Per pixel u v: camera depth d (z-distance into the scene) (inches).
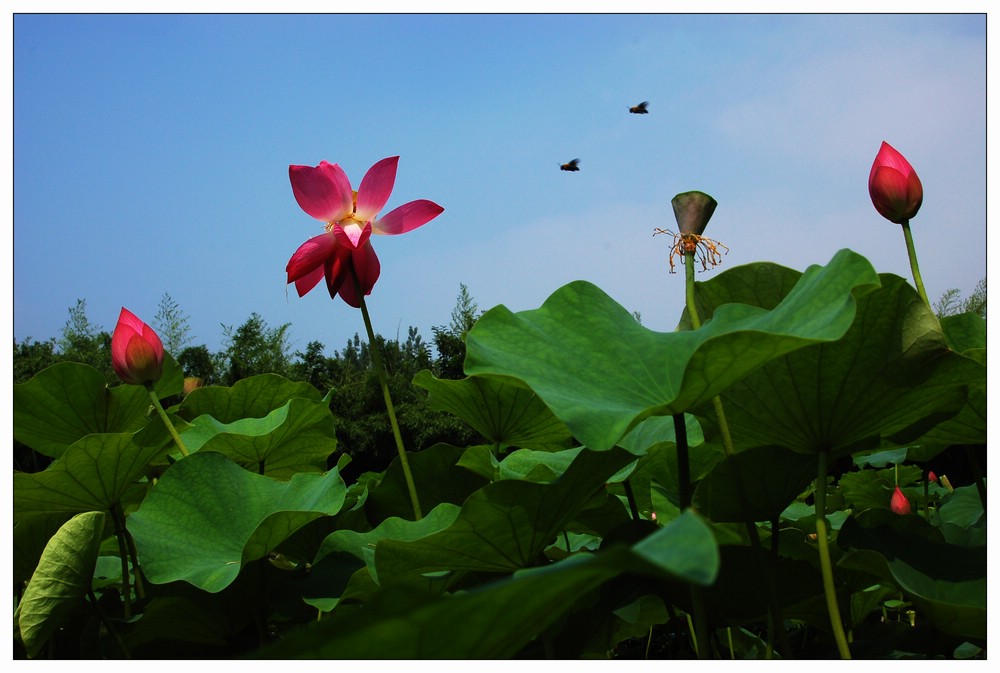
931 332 51.0
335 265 80.9
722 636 73.2
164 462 100.8
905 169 63.5
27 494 73.9
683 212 64.4
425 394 591.5
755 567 59.0
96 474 76.4
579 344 58.9
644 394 55.1
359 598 63.8
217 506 74.1
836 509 134.8
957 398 53.5
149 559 67.3
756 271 65.2
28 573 79.3
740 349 42.8
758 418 55.9
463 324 568.7
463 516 50.9
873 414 53.4
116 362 78.5
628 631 71.3
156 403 78.8
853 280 48.0
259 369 631.8
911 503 128.6
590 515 74.3
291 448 103.4
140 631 70.1
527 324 59.4
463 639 32.8
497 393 93.7
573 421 46.4
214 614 69.4
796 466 57.1
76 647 78.8
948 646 53.5
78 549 68.0
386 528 68.2
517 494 50.9
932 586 50.0
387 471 95.3
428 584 61.4
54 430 97.3
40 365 592.7
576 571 29.1
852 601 74.7
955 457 74.9
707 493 58.2
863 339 51.6
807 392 53.6
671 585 59.1
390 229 82.8
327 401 100.4
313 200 80.4
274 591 73.0
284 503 75.2
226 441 93.9
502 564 56.0
